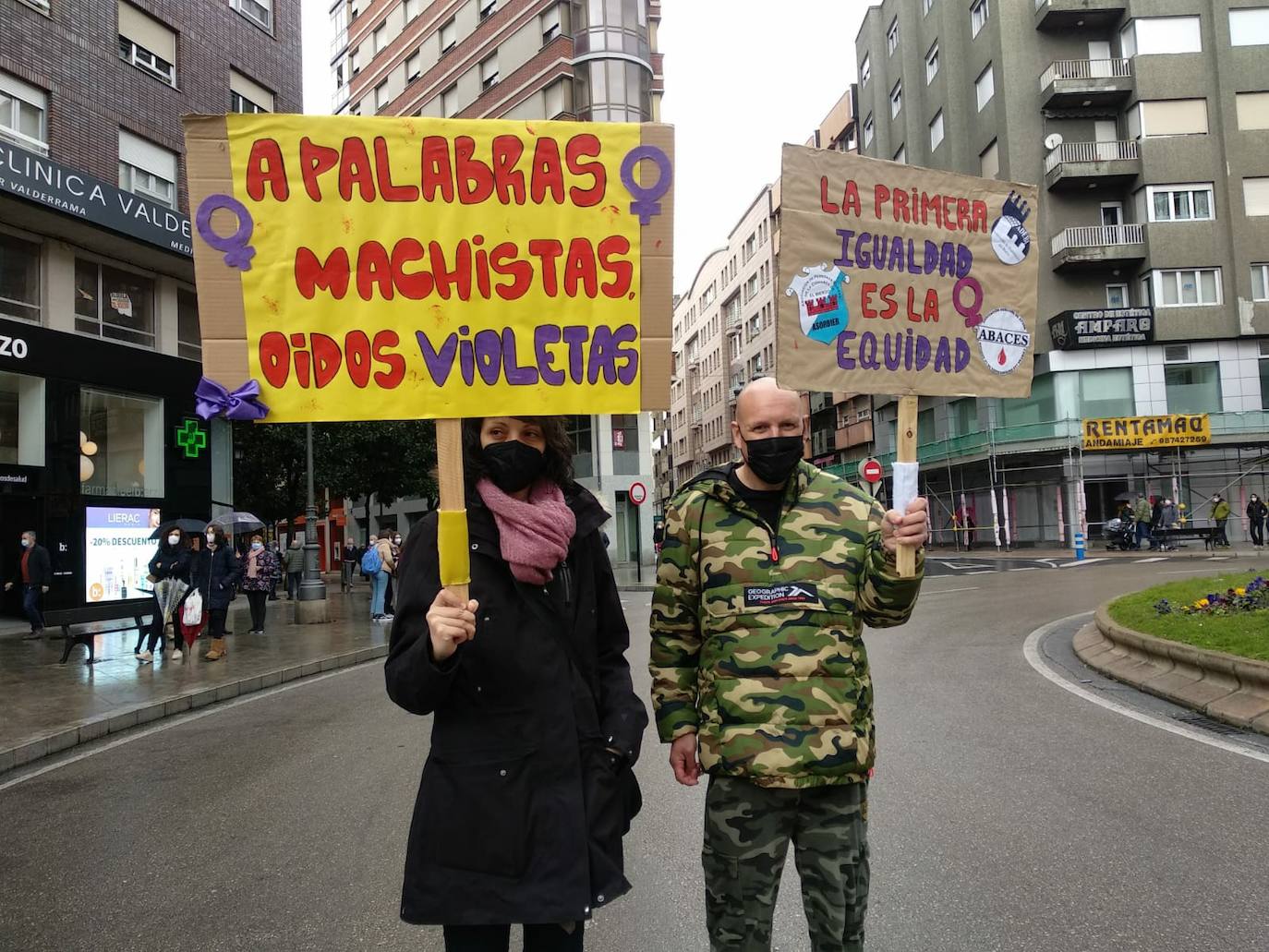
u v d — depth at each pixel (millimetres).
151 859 4363
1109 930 3195
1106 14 30625
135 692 8938
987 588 17125
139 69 18875
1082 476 27219
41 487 16203
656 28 37812
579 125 2443
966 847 4039
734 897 2393
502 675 2154
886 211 2656
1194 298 29562
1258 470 28812
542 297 2424
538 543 2164
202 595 11430
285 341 2354
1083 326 29297
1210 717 6277
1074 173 29781
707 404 74125
